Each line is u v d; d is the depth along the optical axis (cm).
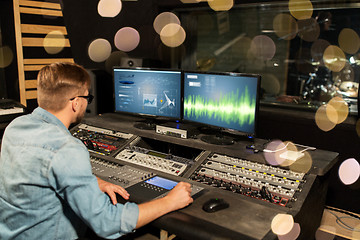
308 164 162
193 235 128
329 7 257
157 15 313
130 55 336
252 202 148
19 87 321
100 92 279
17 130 126
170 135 207
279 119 265
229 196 154
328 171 179
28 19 315
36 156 116
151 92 222
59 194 117
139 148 209
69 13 338
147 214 127
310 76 321
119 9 330
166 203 135
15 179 117
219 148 187
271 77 580
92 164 195
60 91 127
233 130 187
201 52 665
